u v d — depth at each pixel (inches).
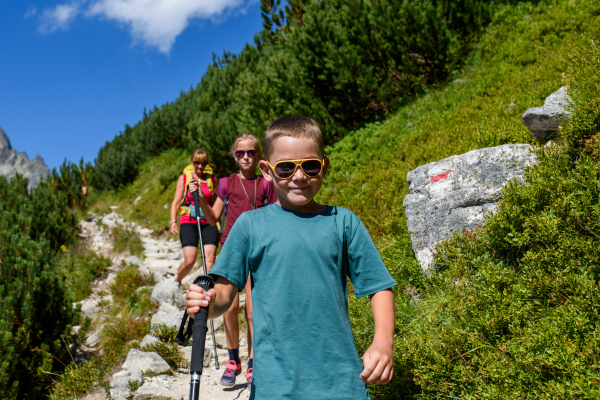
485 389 86.9
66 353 186.1
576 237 105.2
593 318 88.2
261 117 350.6
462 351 101.5
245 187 147.3
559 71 219.0
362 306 136.6
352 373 58.5
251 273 65.2
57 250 361.7
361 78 297.4
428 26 292.4
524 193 123.5
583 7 265.9
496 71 258.8
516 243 117.3
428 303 129.0
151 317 209.9
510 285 110.7
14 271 182.2
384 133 282.2
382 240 182.9
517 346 93.1
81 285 286.4
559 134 142.7
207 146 426.0
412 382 100.9
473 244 130.7
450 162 158.4
